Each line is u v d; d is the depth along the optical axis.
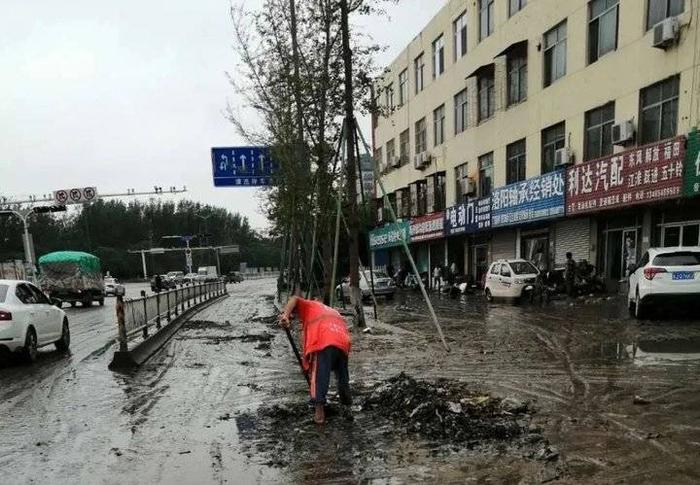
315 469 4.19
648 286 11.20
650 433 4.63
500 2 22.36
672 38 13.59
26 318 9.64
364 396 6.32
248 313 19.72
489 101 23.73
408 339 10.70
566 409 5.47
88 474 4.25
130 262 93.25
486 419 5.16
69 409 6.29
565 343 9.41
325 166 12.55
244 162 16.31
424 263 32.75
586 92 17.22
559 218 18.17
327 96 12.47
